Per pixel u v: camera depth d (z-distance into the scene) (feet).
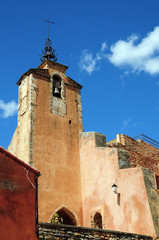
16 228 33.22
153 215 48.37
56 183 60.29
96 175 60.70
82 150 66.08
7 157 35.88
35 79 67.72
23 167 36.70
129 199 51.98
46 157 61.26
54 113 66.85
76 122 69.67
